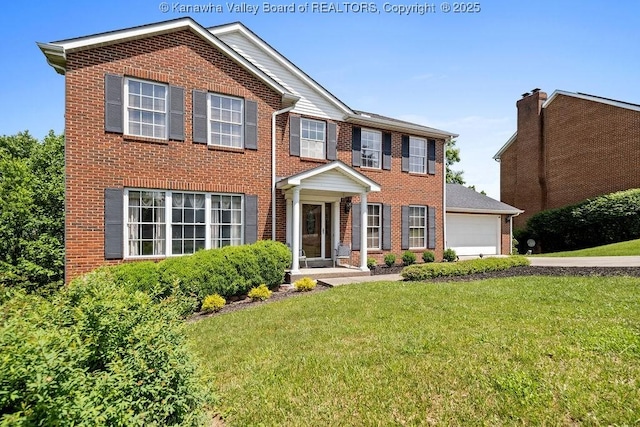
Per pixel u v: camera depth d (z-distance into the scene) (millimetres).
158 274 8047
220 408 3451
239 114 11289
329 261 13281
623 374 3475
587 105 21047
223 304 8211
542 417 2906
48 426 1853
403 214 15086
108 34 9188
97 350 2764
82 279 3904
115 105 9320
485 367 3846
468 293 7672
